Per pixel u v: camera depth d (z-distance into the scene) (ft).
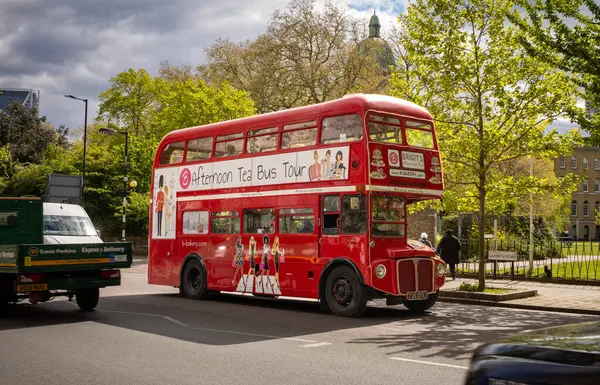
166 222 65.67
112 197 170.40
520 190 62.59
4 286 45.16
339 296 48.34
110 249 47.47
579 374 9.76
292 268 51.90
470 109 62.39
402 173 49.34
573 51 48.14
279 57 152.05
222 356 30.32
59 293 48.26
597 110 51.78
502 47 60.49
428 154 51.55
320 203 50.29
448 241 79.30
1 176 199.00
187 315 47.44
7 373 26.68
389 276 47.09
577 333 11.37
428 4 61.98
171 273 64.49
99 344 33.94
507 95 60.29
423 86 64.54
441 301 60.39
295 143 52.75
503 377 10.41
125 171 152.46
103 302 57.06
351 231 47.96
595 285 71.77
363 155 47.47
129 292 68.44
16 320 44.14
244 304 57.00
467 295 59.16
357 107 48.37
